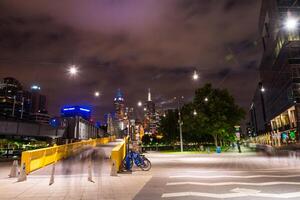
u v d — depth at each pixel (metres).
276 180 12.84
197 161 25.73
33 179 14.52
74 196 10.07
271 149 57.81
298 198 9.02
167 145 71.06
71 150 34.66
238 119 47.03
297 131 61.09
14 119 48.47
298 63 62.66
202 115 46.06
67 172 17.62
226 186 11.40
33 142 53.31
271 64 82.88
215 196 9.48
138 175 15.58
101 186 12.12
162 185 11.95
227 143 68.81
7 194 10.55
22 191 11.16
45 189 11.55
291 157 30.48
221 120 45.53
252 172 16.25
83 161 25.36
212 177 14.19
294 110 63.84
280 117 78.75
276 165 20.95
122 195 10.09
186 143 70.19
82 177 15.02
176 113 68.56
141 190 10.85
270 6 72.44
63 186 12.23
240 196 9.42
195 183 12.29
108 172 17.30
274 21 70.50
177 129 67.31
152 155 37.06
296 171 16.59
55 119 64.25
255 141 163.00
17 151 32.22
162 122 71.00
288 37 63.84
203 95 47.81
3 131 46.16
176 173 16.22
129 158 17.77
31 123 51.72
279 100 75.00
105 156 30.83
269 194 9.67
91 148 44.38
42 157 21.22
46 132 55.22
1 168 20.27
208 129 46.47
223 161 25.41
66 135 60.47
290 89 62.97
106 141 70.25
